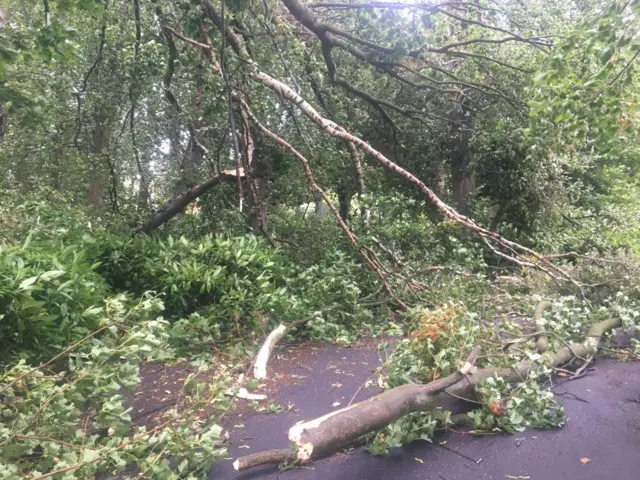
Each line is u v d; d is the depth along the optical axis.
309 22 7.87
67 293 4.09
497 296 6.65
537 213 11.52
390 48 8.12
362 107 10.98
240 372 4.46
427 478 2.68
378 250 7.33
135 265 6.00
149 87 8.73
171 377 4.30
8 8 7.72
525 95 9.30
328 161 8.39
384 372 4.34
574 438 3.13
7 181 9.93
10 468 2.16
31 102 5.27
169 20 7.03
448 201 11.93
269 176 9.17
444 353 3.42
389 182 11.41
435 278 6.96
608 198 15.43
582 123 4.80
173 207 9.42
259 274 5.98
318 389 4.04
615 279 6.43
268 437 3.17
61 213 7.26
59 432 2.56
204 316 5.41
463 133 11.50
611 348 5.06
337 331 5.68
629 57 4.86
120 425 2.59
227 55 5.80
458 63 10.45
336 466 2.80
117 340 3.42
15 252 4.14
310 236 9.12
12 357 3.64
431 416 3.16
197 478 2.49
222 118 8.36
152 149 11.80
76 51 5.39
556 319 4.90
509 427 3.19
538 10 9.23
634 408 3.57
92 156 10.02
